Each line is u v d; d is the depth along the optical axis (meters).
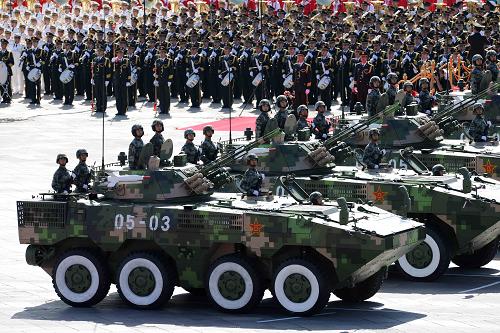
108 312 75.62
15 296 80.00
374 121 98.75
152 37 161.50
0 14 176.25
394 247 73.12
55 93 169.00
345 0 170.75
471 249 85.31
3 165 125.06
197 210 75.38
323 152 89.88
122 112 155.12
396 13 156.75
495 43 142.75
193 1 179.88
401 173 90.44
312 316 73.69
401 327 71.00
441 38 150.00
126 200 78.25
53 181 80.00
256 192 79.19
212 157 88.81
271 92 155.38
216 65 159.50
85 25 173.88
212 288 75.12
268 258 74.62
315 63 150.62
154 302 76.00
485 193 85.81
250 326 71.38
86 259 77.19
